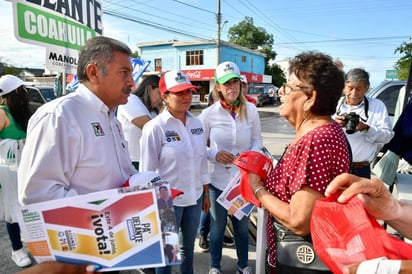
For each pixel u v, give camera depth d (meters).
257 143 2.81
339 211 1.00
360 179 1.04
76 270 1.14
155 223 1.14
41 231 1.14
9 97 2.65
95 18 3.80
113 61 1.40
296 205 1.25
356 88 2.88
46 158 1.26
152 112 3.13
